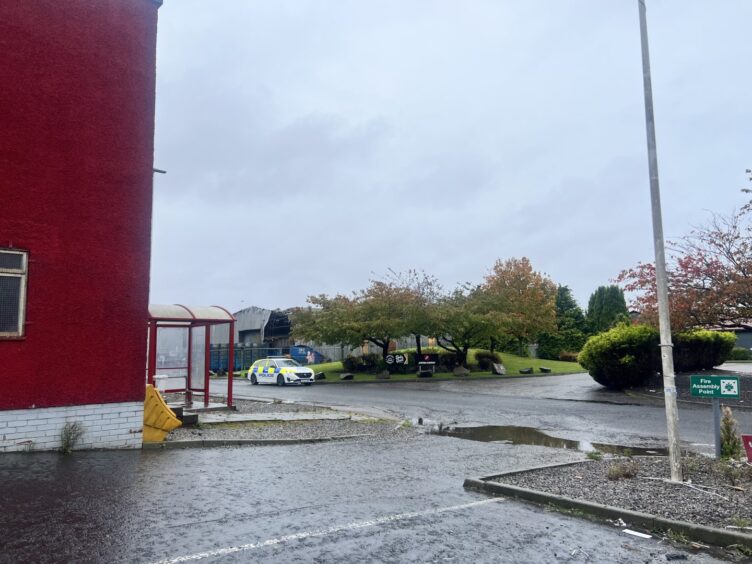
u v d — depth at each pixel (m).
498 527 6.19
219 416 15.66
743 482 7.95
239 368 47.81
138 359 10.59
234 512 6.52
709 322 21.73
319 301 40.62
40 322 9.48
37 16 9.77
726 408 10.05
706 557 5.41
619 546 5.66
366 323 36.50
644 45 8.80
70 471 8.31
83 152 10.16
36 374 9.40
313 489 7.77
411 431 14.30
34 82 9.66
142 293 10.76
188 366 17.92
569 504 6.91
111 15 10.71
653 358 24.34
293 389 29.61
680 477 7.93
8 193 9.26
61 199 9.83
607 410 19.20
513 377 35.72
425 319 37.31
